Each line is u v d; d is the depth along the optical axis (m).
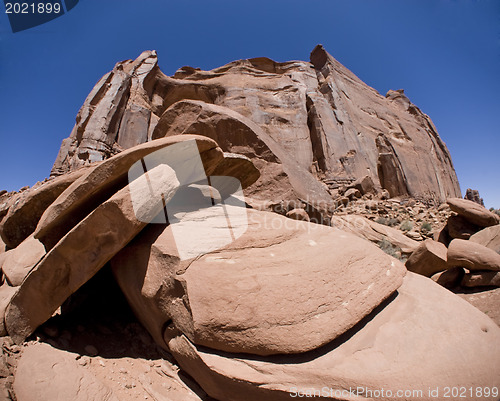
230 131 9.36
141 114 21.61
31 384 2.34
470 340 2.27
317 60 27.97
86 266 2.88
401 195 18.97
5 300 3.52
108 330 3.35
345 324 2.25
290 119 21.25
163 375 2.74
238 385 2.11
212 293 2.35
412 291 2.83
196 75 27.73
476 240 7.12
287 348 2.12
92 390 2.34
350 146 19.67
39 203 4.08
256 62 28.34
